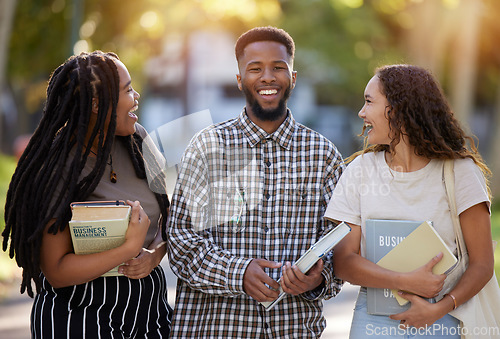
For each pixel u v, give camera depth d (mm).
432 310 3885
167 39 27703
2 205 15516
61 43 24438
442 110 4082
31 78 29469
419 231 3887
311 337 4434
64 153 3957
